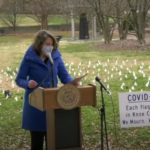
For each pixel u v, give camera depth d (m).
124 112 6.21
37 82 5.52
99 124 8.65
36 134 5.66
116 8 29.50
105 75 15.76
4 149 7.16
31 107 5.56
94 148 7.11
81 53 25.56
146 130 8.04
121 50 26.08
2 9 50.78
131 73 15.84
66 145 5.04
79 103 4.90
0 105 10.79
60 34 46.44
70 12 38.47
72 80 5.39
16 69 17.42
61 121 5.00
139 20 27.14
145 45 27.36
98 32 43.81
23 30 52.66
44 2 45.81
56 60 5.57
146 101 6.23
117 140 7.39
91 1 29.05
